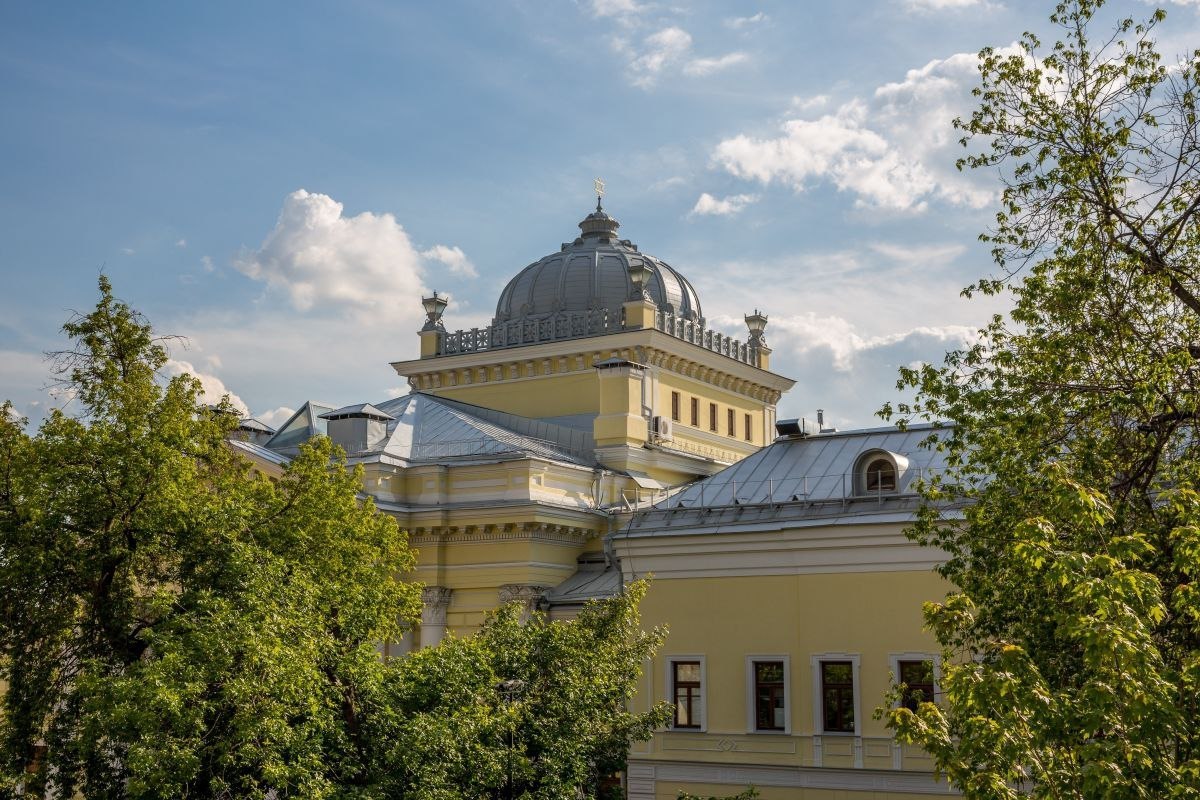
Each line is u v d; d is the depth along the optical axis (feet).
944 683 48.96
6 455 91.97
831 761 110.22
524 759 83.97
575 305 211.82
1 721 90.43
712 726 116.06
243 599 82.02
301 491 101.91
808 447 133.18
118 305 98.27
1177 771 45.60
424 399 192.75
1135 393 69.92
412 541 168.14
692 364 206.80
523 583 161.48
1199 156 74.18
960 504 109.91
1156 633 62.44
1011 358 76.95
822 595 112.78
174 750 73.10
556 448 187.73
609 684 94.12
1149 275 73.41
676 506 128.98
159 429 92.22
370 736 83.30
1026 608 71.82
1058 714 46.75
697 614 118.52
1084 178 74.23
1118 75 75.15
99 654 90.33
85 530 91.76
